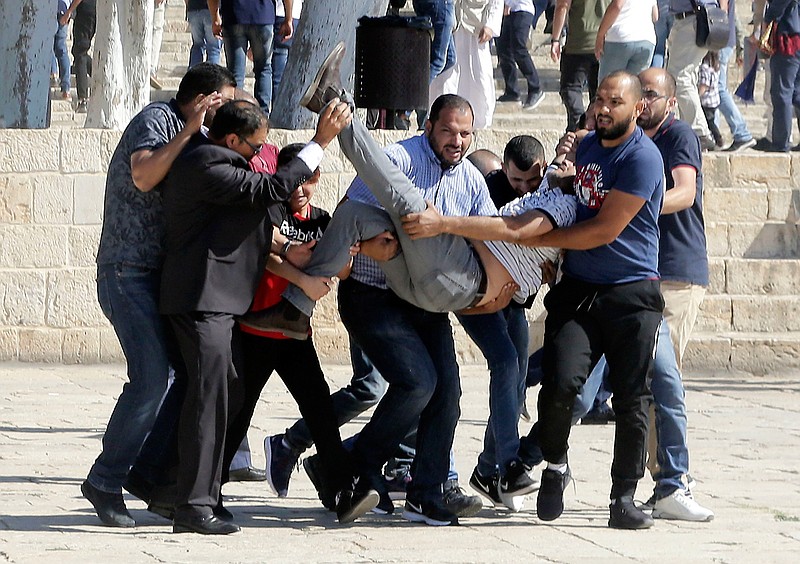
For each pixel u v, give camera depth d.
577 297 16.98
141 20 34.72
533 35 51.91
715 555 15.95
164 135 16.64
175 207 16.28
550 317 17.17
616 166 16.62
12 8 34.84
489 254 17.05
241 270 16.39
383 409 17.36
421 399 17.20
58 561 15.13
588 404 18.80
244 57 37.81
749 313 33.47
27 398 27.64
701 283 19.34
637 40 33.84
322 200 32.38
